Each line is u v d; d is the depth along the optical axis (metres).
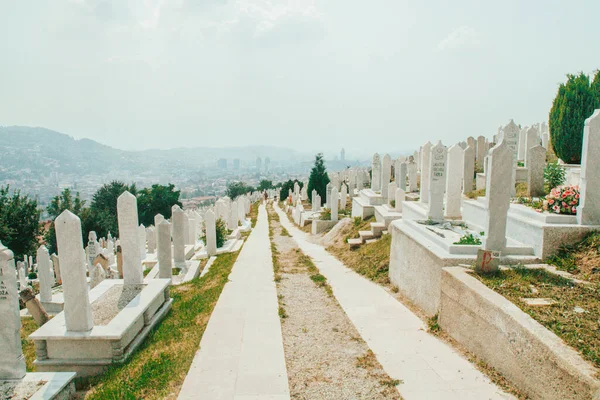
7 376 5.45
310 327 7.98
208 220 17.78
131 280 9.41
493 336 5.74
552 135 14.37
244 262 14.79
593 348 4.51
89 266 21.02
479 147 20.23
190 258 17.52
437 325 7.59
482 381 5.50
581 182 7.93
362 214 19.50
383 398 5.22
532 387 4.88
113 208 47.16
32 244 30.67
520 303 5.75
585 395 4.03
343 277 12.37
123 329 6.83
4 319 5.36
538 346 4.78
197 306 9.48
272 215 39.84
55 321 7.16
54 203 40.34
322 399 5.25
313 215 27.08
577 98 13.63
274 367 6.19
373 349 6.80
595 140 7.72
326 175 35.69
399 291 10.45
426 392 5.30
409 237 9.82
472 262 7.70
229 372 6.04
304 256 16.28
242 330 7.79
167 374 5.97
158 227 12.35
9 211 28.92
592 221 7.83
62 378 5.50
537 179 10.30
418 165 26.56
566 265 7.30
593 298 5.91
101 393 5.58
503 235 7.98
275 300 9.79
